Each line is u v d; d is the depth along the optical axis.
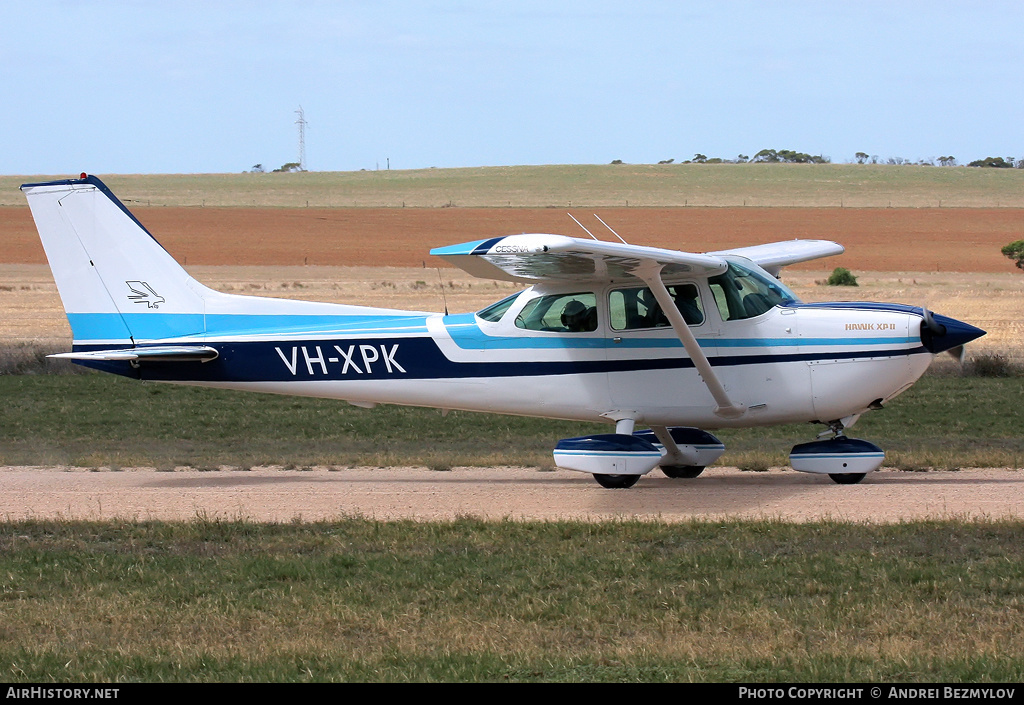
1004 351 96.81
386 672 21.53
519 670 21.64
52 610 26.05
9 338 113.38
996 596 25.67
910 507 35.19
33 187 44.06
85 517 36.12
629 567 28.72
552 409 42.06
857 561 28.58
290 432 61.25
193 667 22.02
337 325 44.28
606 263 36.09
